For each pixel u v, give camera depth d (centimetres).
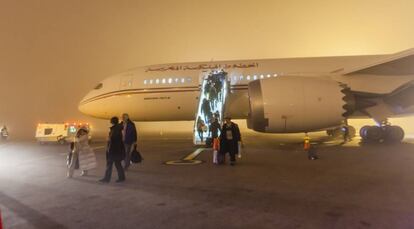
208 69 1598
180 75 1609
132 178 811
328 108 1195
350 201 563
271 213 509
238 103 1549
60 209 559
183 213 519
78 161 910
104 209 552
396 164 920
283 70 1550
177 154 1259
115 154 773
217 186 699
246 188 674
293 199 585
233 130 968
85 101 1769
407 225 444
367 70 1380
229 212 519
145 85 1625
